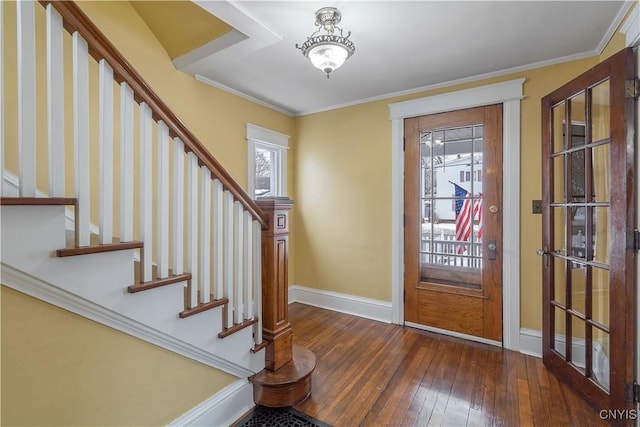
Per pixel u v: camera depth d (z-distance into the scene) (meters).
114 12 2.08
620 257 1.67
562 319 2.25
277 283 2.03
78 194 1.17
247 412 1.84
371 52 2.31
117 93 2.06
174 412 1.54
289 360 2.11
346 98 3.34
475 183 2.79
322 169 3.70
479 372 2.26
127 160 1.32
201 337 1.62
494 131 2.68
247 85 2.98
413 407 1.87
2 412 1.04
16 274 1.03
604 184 1.90
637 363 1.62
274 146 3.61
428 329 3.02
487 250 2.73
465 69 2.60
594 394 1.83
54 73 1.12
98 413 1.27
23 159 1.05
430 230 3.02
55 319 1.14
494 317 2.70
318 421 1.76
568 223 2.12
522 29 2.01
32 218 1.06
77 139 1.16
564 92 2.11
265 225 1.99
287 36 2.09
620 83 1.66
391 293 3.23
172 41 2.35
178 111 2.55
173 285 1.49
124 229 1.32
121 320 1.31
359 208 3.43
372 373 2.25
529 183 2.54
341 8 1.78
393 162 3.18
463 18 1.88
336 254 3.61
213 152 2.88
